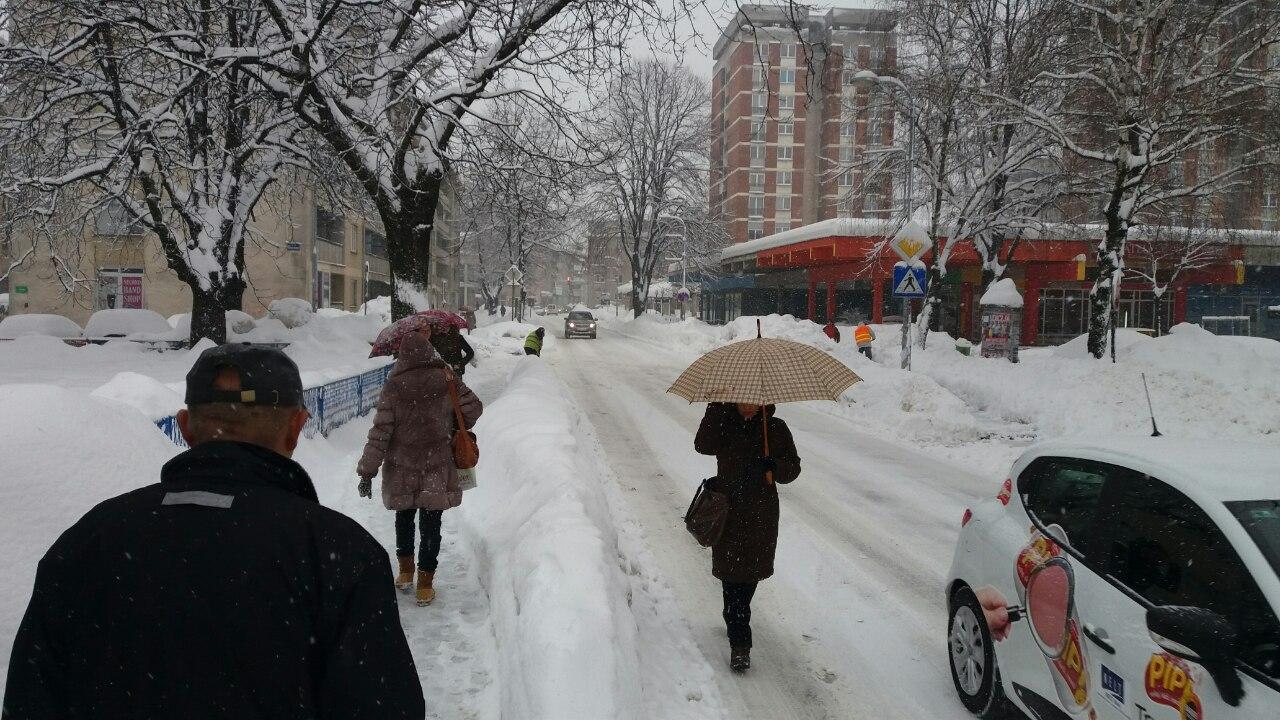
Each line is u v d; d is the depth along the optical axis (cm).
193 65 1233
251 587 141
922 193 2736
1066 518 385
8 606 281
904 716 429
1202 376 1470
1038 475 422
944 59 2367
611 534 537
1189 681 277
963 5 2291
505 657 401
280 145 1778
